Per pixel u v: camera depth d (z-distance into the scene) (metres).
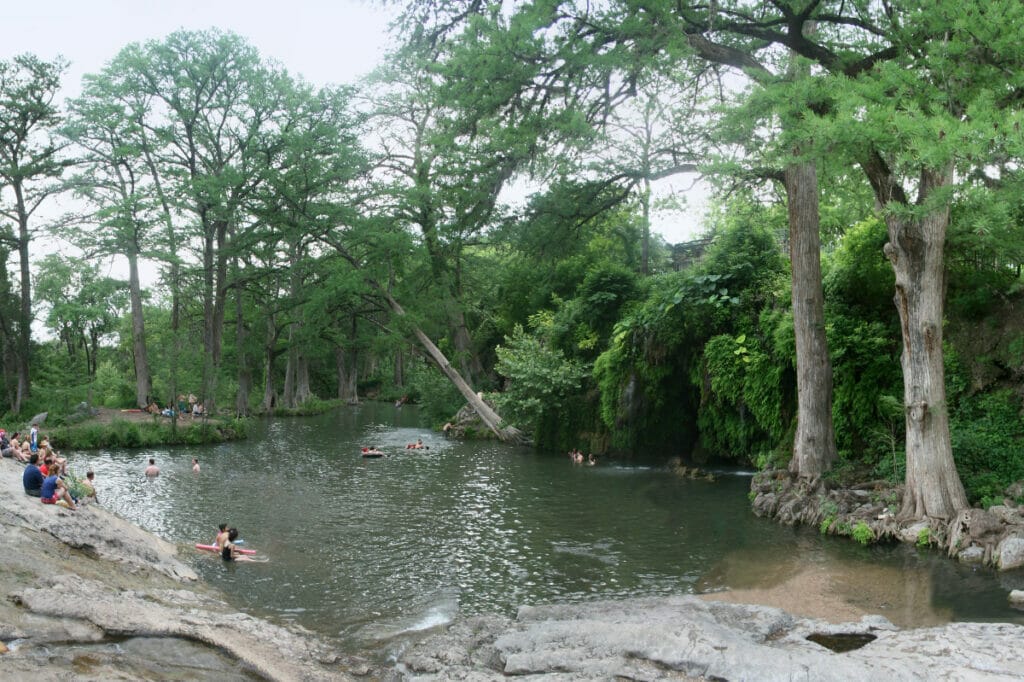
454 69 18.67
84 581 11.26
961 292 20.70
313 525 18.84
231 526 18.75
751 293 27.25
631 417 29.84
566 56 17.67
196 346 41.38
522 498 22.27
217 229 50.75
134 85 43.84
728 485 23.94
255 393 65.50
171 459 31.97
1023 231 15.49
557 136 19.97
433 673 9.33
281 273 49.31
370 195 42.34
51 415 40.31
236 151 46.53
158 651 9.33
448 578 14.24
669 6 17.11
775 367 23.97
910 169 14.12
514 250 33.97
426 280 43.88
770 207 27.03
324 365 86.75
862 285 22.47
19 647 8.75
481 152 26.12
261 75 44.09
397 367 87.00
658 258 55.34
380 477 26.70
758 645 9.47
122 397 49.53
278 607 12.61
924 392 15.59
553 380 32.81
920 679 8.20
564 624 10.41
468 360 48.25
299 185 41.78
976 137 11.52
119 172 46.75
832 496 17.86
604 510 20.34
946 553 14.64
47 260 43.81
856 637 10.44
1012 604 11.80
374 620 11.97
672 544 16.53
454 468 28.86
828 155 14.05
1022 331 18.97
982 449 16.81
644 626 9.98
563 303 41.81
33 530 12.98
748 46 19.47
